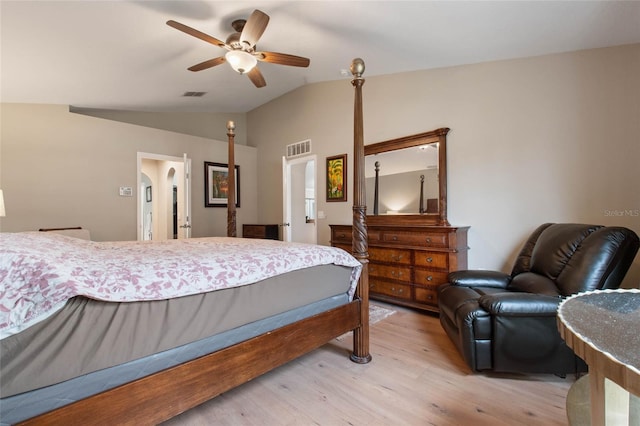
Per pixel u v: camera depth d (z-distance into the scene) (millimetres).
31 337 927
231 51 2512
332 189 4574
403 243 3332
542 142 2799
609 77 2492
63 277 992
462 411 1587
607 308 995
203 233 5234
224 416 1561
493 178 3070
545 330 1742
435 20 2400
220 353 1381
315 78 4457
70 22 2338
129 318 1122
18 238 1331
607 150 2498
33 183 3738
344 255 2100
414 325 2855
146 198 7625
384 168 3873
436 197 3406
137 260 1440
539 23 2277
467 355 1879
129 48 2852
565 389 1778
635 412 849
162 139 4758
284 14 2494
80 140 4031
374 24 2586
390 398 1706
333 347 2404
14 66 2883
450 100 3361
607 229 1845
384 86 3924
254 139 6012
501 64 3029
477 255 3166
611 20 2131
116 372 1096
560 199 2711
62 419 958
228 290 1437
